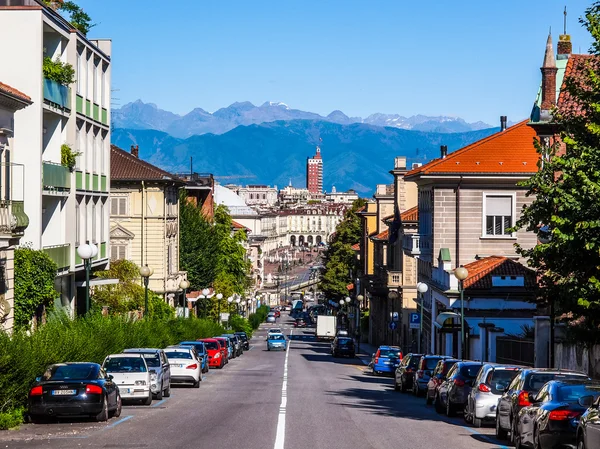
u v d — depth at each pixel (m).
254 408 36.38
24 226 41.88
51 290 48.16
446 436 27.11
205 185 129.88
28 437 25.25
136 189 94.75
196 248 110.38
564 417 20.66
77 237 59.31
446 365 39.88
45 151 56.16
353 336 145.62
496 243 68.44
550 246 27.66
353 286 154.50
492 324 56.81
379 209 124.75
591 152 27.05
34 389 29.06
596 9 28.75
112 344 44.75
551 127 52.66
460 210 68.44
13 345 30.08
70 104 56.56
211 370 68.75
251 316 183.25
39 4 51.94
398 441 25.38
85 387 29.22
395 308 104.94
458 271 48.41
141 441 24.31
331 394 46.28
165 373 41.94
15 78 50.25
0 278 40.62
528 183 29.38
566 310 29.14
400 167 104.62
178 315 85.94
